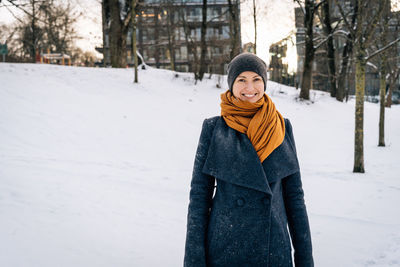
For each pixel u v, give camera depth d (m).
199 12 43.50
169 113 14.62
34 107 11.52
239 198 1.30
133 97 15.59
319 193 6.25
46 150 8.58
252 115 1.39
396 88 48.34
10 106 11.08
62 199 4.62
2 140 8.64
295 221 1.37
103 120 12.08
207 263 1.33
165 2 28.17
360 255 3.29
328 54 25.55
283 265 1.30
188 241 1.31
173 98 16.89
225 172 1.31
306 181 7.27
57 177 5.78
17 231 3.39
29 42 29.53
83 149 9.34
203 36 22.27
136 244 3.47
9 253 2.93
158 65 48.38
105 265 2.94
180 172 8.04
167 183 6.63
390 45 8.31
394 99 46.97
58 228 3.62
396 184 6.90
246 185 1.28
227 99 1.45
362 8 8.71
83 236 3.50
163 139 11.70
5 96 11.79
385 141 14.01
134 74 19.39
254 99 1.38
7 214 3.80
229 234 1.29
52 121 10.80
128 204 4.84
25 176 5.48
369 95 48.25
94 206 4.54
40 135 9.60
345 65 24.27
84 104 13.07
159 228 4.02
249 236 1.28
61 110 11.88
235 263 1.28
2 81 13.16
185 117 14.62
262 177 1.28
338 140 14.07
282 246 1.31
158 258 3.19
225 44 26.41
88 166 7.43
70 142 9.67
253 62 1.37
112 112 13.05
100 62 56.06
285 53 50.34
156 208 4.82
